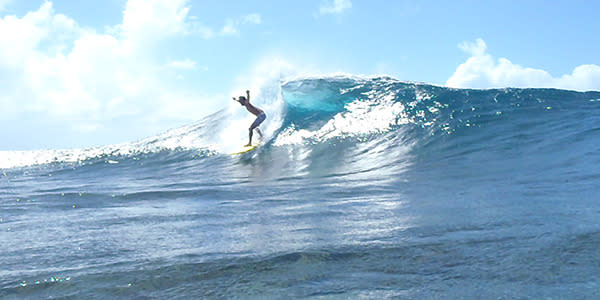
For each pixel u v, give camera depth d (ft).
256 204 18.13
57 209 18.70
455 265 8.34
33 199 22.06
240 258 9.49
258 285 7.71
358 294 7.01
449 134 35.47
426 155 30.89
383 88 49.08
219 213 16.16
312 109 47.16
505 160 25.86
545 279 7.25
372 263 8.78
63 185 29.94
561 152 25.90
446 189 19.02
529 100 42.27
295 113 46.60
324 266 8.70
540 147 28.04
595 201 13.98
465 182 20.58
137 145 51.55
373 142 37.04
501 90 46.01
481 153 28.86
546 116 36.99
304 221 13.79
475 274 7.73
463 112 40.19
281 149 39.55
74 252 10.73
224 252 10.12
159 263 9.37
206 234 12.45
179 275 8.46
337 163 32.40
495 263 8.29
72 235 12.93
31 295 7.65
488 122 36.99
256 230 12.73
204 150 44.19
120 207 18.70
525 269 7.82
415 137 36.17
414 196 17.79
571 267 7.77
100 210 17.99
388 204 16.24
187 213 16.40
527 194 16.15
